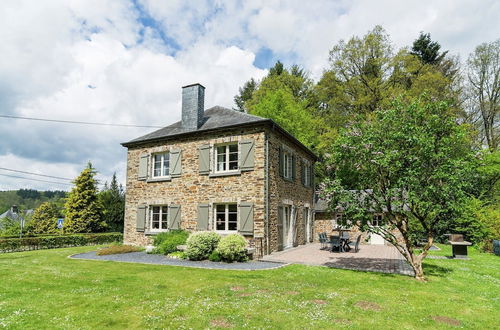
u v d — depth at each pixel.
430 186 7.85
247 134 12.81
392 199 8.77
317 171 24.72
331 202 9.56
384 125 9.15
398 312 5.57
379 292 6.88
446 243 19.27
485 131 24.45
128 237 15.62
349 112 26.53
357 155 9.18
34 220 32.44
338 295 6.54
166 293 6.56
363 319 5.17
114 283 7.48
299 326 4.79
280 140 14.12
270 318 5.10
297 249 14.52
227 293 6.55
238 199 12.57
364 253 13.34
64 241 18.30
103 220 27.58
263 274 8.55
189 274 8.52
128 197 15.95
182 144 14.45
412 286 7.52
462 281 8.35
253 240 11.99
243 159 12.65
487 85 24.28
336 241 13.52
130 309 5.53
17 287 7.11
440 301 6.33
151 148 15.48
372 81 25.53
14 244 15.87
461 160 8.39
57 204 34.41
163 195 14.67
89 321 4.95
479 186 19.36
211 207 13.12
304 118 24.19
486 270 10.30
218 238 11.55
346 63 26.38
